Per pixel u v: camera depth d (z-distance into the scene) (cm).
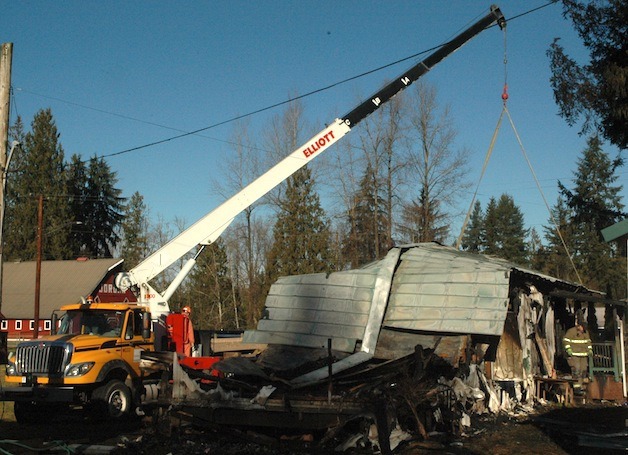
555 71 2289
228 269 4934
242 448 1067
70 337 1431
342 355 1314
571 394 1608
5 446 1128
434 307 1337
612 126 2230
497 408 1366
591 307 2180
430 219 4212
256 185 1700
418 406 1138
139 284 1638
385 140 4175
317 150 1742
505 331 1585
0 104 1405
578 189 5028
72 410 1578
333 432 1030
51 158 6444
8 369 1430
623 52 2147
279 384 1202
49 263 5703
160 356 1303
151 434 1168
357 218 4391
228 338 1836
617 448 1071
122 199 7431
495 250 6969
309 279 1500
